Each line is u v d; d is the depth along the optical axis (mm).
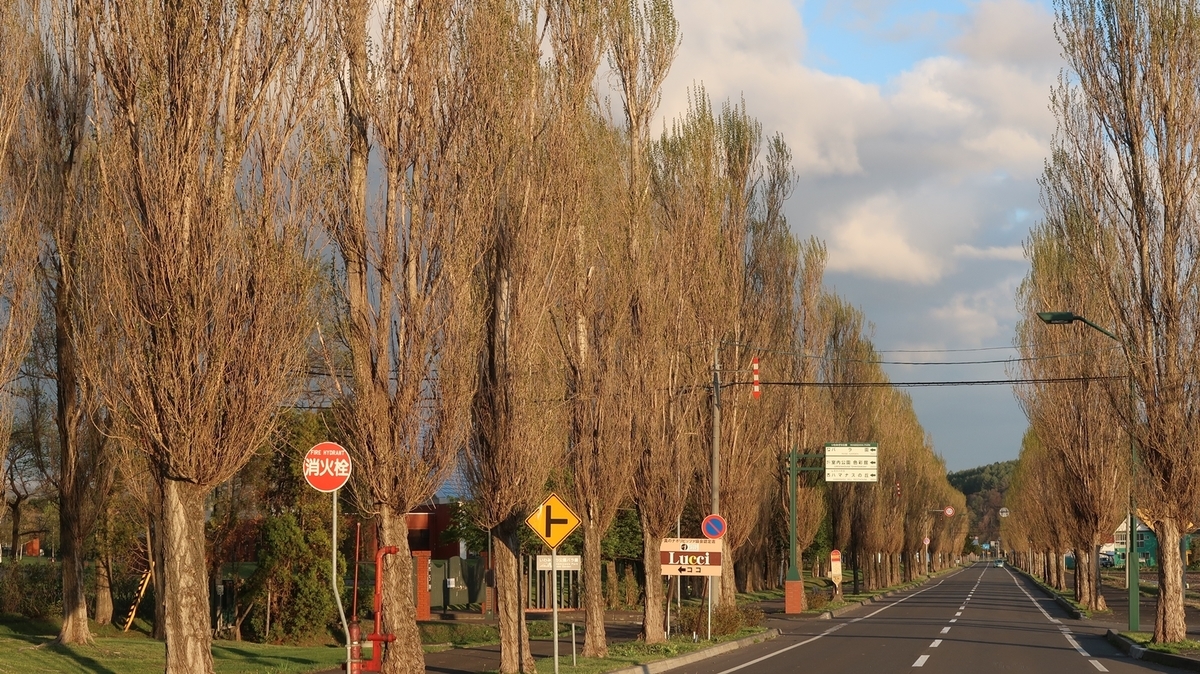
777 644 30375
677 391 29094
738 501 37656
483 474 19922
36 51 23250
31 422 28766
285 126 14938
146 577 34219
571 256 24219
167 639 13859
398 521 17266
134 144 14125
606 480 24719
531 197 20250
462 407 17375
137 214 14141
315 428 31453
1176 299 27219
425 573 41656
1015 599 63812
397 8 17641
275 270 14531
